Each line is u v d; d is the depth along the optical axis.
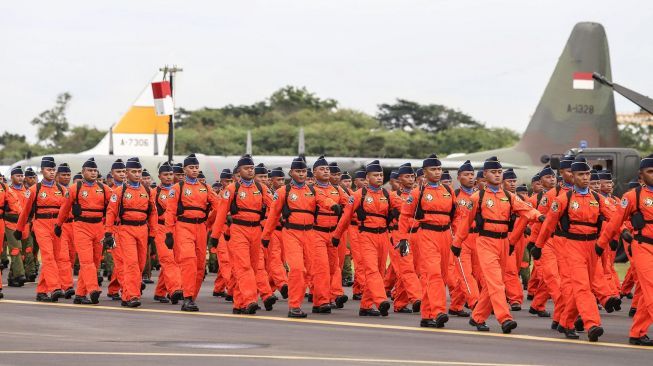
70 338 16.25
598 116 52.66
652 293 16.56
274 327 18.38
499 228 18.11
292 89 136.88
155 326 18.20
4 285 27.77
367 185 21.88
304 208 20.42
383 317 20.64
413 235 20.36
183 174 25.58
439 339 16.91
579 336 17.97
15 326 17.91
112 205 21.78
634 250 16.81
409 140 121.44
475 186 25.41
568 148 52.50
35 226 23.09
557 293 20.61
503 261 18.42
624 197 16.83
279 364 13.54
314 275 21.23
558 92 52.66
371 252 20.97
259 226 20.95
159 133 65.94
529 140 52.97
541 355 15.06
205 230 21.94
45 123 134.38
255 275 21.25
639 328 16.84
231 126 124.88
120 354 14.32
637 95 35.66
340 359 14.12
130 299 21.91
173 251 22.75
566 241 17.53
